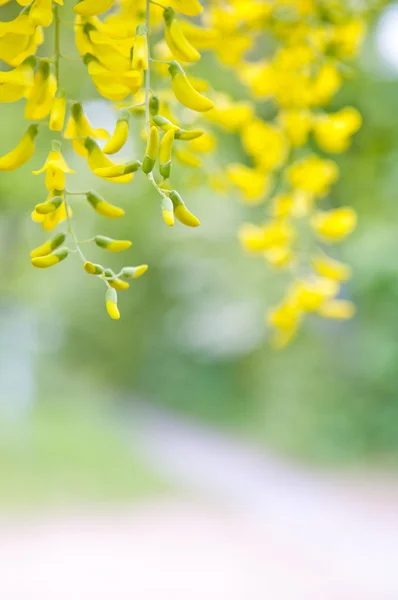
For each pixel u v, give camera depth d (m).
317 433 8.53
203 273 7.80
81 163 2.47
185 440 10.41
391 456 8.18
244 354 10.88
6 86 0.73
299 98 1.20
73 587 4.33
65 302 12.32
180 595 4.26
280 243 1.34
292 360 9.36
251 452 9.22
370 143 2.04
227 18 1.12
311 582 4.48
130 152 1.62
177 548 5.09
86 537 5.25
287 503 6.59
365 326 7.80
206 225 5.05
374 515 6.13
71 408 13.51
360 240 5.25
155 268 11.91
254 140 1.24
